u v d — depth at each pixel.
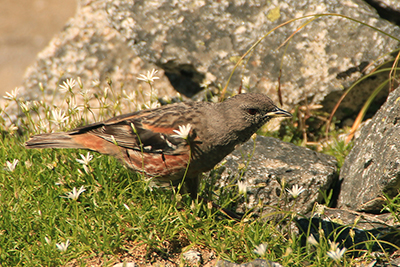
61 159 8.19
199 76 12.02
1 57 24.97
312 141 11.55
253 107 7.32
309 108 11.19
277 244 6.95
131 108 12.52
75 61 13.59
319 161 8.98
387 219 7.44
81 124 9.49
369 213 7.84
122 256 6.67
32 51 25.61
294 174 8.48
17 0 31.47
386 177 7.23
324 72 11.14
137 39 12.07
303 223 8.02
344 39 11.17
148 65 13.40
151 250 6.79
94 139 7.71
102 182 7.71
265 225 7.20
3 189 7.68
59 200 7.43
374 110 11.60
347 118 11.62
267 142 9.66
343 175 8.95
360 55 11.00
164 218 7.01
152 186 7.66
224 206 7.67
